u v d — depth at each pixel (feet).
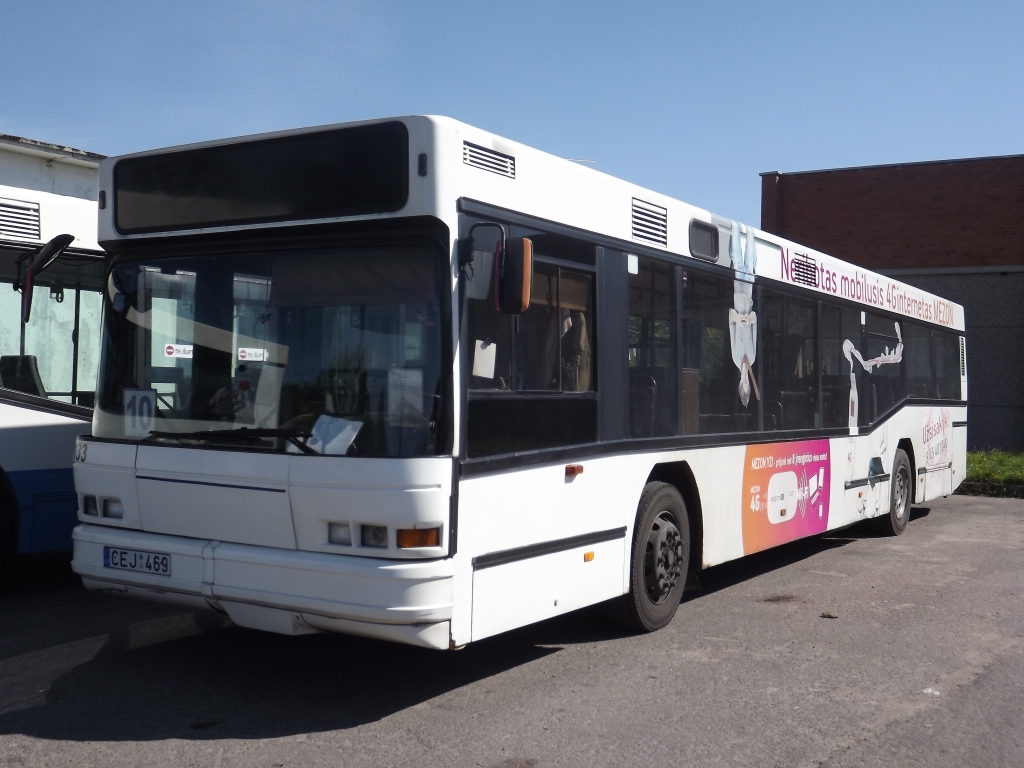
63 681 19.13
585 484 20.63
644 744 16.35
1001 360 78.38
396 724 17.03
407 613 16.15
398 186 17.13
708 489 25.91
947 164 79.82
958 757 16.15
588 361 21.08
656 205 24.11
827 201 83.30
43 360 26.48
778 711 18.16
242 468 17.49
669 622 24.93
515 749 15.99
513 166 18.99
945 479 47.60
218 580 17.69
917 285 80.84
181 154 19.20
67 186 48.60
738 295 27.99
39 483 26.12
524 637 23.12
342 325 17.52
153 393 19.27
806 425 32.09
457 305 17.08
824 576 31.78
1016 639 23.76
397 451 16.67
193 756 15.42
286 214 17.99
